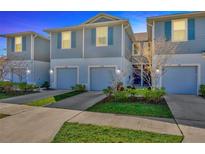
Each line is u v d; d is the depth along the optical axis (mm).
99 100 10289
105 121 6016
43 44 20469
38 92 14516
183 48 12562
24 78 18641
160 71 12312
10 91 15156
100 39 15453
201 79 12180
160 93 9461
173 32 12805
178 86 12641
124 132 4895
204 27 12227
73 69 16531
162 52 12281
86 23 16672
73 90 15617
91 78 15758
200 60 12219
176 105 8586
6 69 12375
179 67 12602
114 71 14961
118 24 14797
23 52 18953
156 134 4715
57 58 17047
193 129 5113
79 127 5367
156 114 6906
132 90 10234
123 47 14859
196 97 11031
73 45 16484
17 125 5637
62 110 7789
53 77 17188
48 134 4828
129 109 7781
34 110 7832
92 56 15703
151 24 13570
